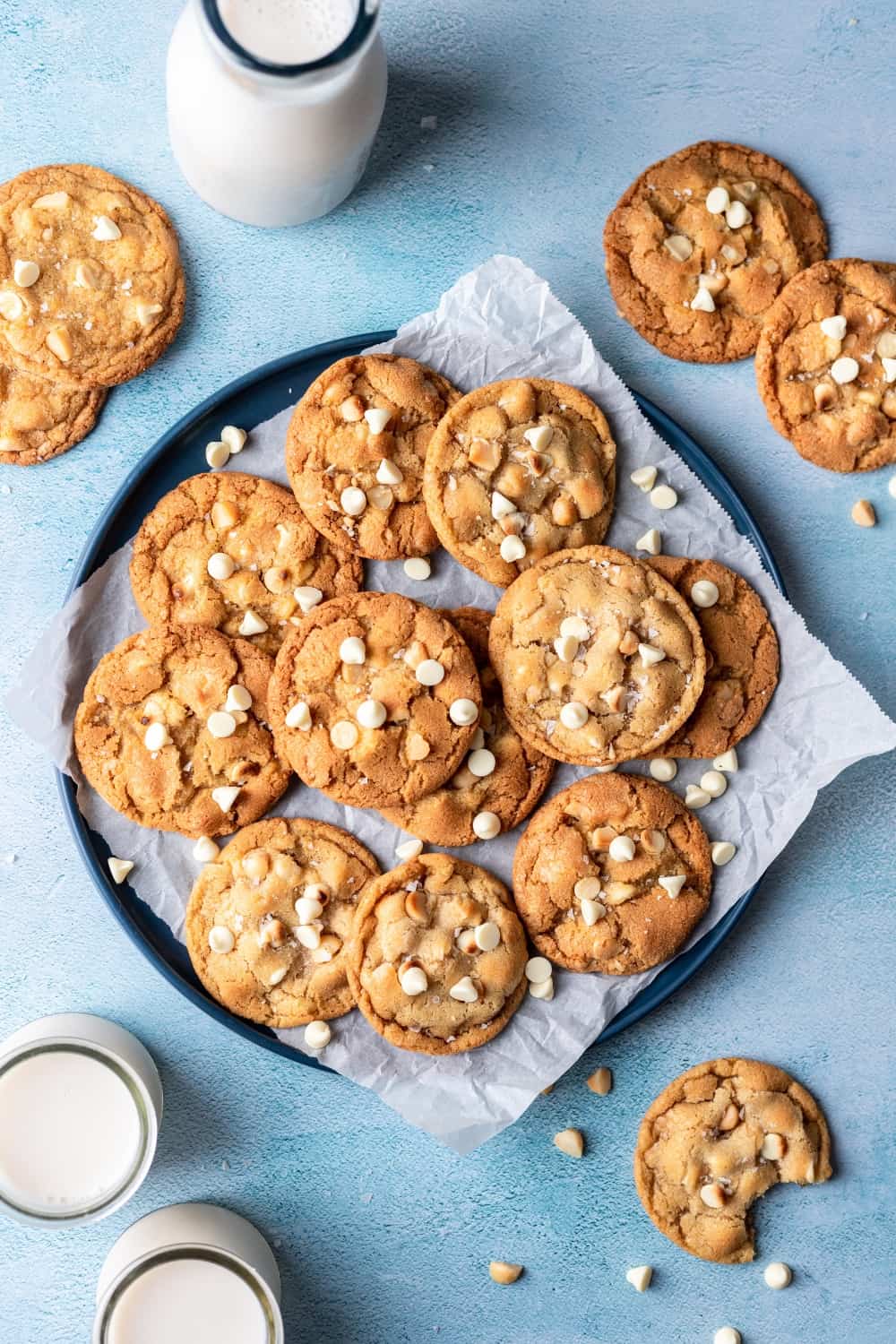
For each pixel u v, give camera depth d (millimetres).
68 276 761
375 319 783
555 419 757
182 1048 788
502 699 763
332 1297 795
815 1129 788
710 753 767
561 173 784
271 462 767
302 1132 792
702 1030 792
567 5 782
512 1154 794
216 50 690
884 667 793
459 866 758
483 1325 798
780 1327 798
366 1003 749
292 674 745
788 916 794
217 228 780
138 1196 792
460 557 754
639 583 750
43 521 779
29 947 784
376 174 780
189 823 756
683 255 771
